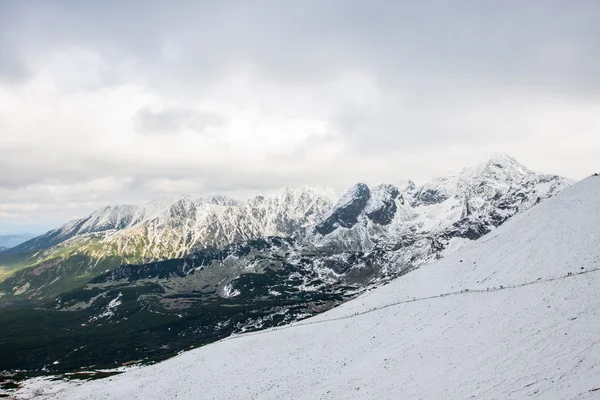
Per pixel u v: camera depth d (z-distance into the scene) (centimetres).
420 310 9194
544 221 10306
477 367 6081
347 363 8138
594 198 9888
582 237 8731
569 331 5981
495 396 5153
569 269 7912
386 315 9719
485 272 9688
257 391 8181
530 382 5184
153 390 9731
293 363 8962
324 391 7262
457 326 7719
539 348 5888
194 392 8962
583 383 4747
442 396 5659
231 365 9775
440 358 6838
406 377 6650
